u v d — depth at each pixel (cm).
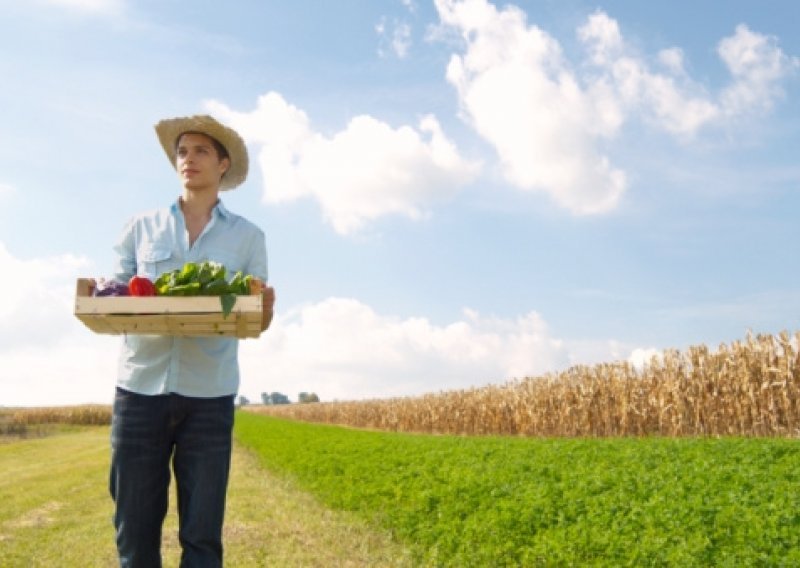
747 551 520
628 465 954
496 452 1253
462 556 676
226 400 359
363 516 930
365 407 4534
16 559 738
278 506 1069
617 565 542
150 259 370
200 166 375
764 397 1530
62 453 2714
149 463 346
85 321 324
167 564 663
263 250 393
